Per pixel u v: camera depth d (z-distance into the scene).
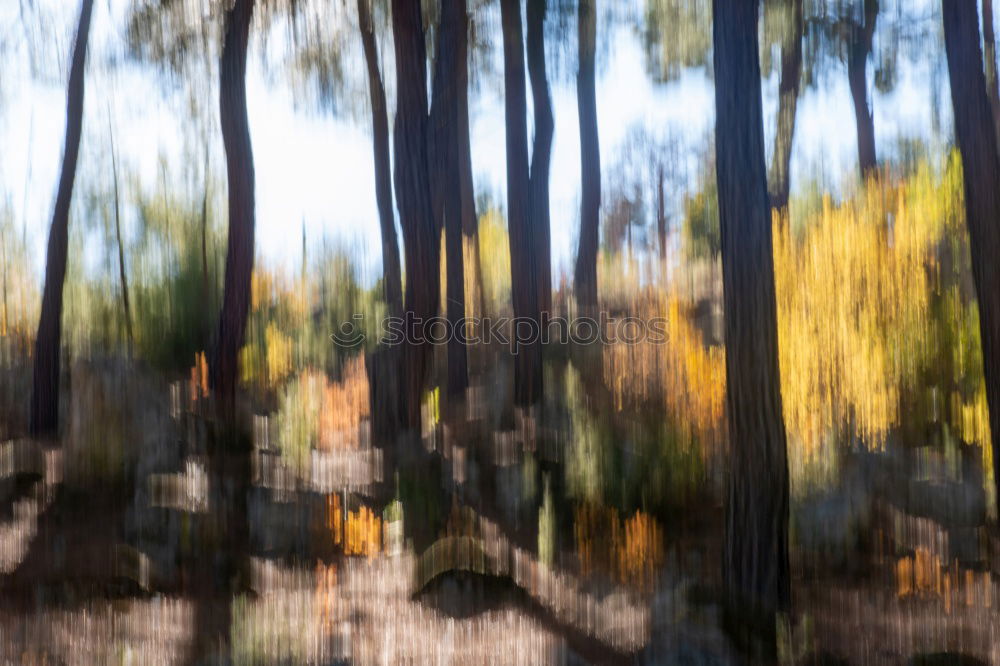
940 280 10.56
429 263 12.50
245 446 10.92
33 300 15.22
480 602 6.68
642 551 7.43
